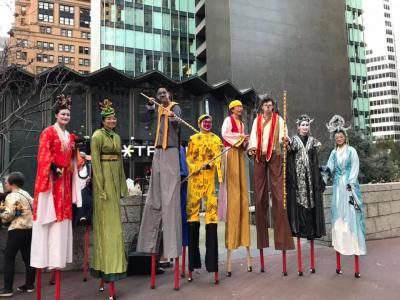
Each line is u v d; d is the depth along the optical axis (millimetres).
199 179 4742
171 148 4574
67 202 3984
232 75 28719
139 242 4523
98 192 4199
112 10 35062
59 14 68500
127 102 15844
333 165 5102
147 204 4570
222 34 30609
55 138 3984
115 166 4359
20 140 12820
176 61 37656
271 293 4148
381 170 18391
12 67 7617
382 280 4574
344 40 33906
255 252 6375
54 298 4223
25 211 4523
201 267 5336
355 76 44938
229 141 4965
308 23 32469
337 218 4895
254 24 30219
